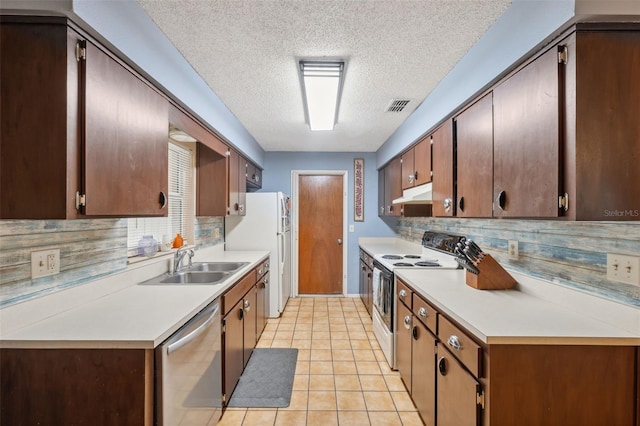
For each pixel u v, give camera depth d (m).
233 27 1.61
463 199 1.96
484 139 1.72
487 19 1.54
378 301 3.02
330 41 1.74
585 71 1.12
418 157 2.84
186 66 1.99
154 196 1.65
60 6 1.08
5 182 1.12
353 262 4.89
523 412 1.19
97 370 1.18
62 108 1.11
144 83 1.56
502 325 1.29
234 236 3.91
